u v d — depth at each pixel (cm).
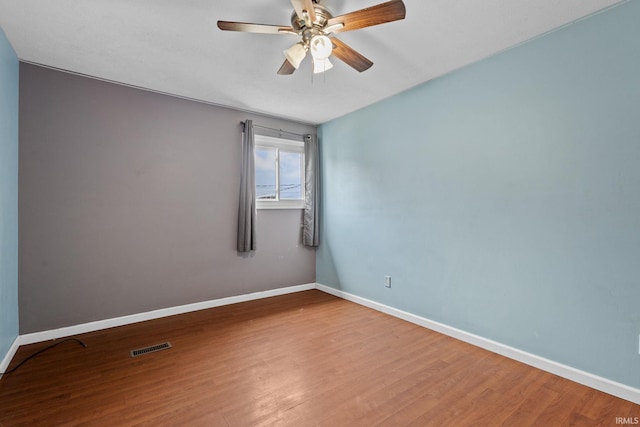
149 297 310
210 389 190
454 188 269
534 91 218
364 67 212
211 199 348
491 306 243
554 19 196
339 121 395
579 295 198
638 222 177
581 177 197
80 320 274
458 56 244
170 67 260
